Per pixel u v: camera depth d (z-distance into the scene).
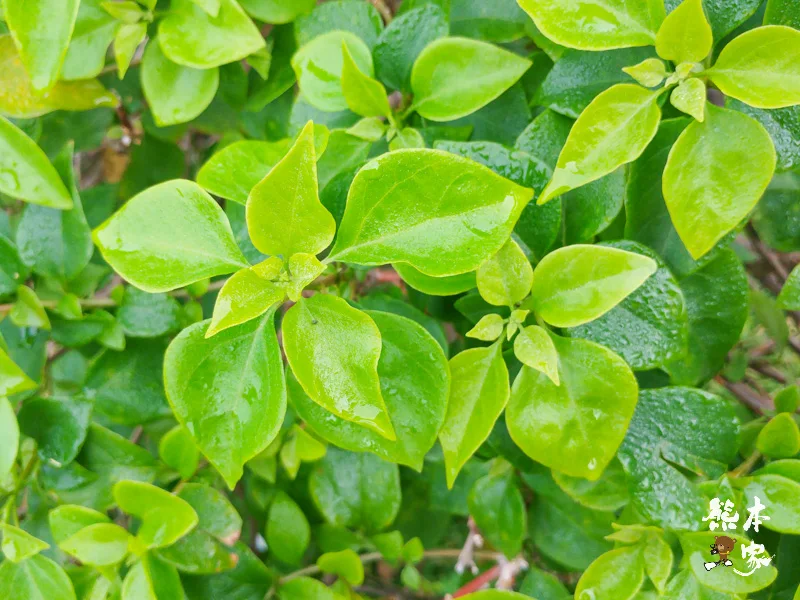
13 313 0.25
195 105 0.25
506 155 0.22
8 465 0.23
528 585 0.27
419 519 0.33
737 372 0.29
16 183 0.24
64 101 0.27
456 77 0.24
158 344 0.26
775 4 0.22
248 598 0.27
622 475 0.25
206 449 0.21
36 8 0.23
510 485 0.28
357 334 0.20
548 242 0.22
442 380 0.21
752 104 0.21
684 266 0.23
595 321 0.22
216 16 0.24
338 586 0.29
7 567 0.24
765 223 0.26
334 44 0.24
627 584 0.23
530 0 0.21
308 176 0.19
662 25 0.21
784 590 0.24
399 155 0.19
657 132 0.22
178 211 0.21
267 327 0.21
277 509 0.29
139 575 0.24
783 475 0.22
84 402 0.25
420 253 0.20
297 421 0.28
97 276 0.26
